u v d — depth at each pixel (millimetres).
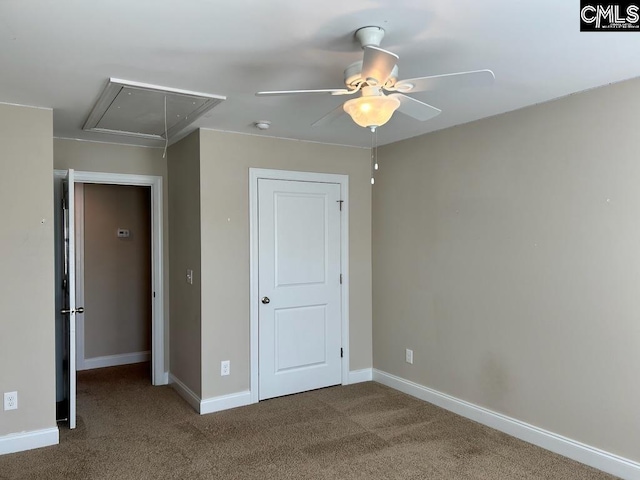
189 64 2455
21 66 2467
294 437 3395
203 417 3791
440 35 2121
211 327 3934
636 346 2721
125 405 4070
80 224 5219
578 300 2992
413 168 4234
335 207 4562
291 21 1974
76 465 2971
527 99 3109
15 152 3133
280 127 3844
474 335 3682
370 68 1879
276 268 4254
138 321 5605
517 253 3352
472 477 2816
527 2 1824
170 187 4562
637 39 2170
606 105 2832
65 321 3771
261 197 4168
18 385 3148
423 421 3678
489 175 3541
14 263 3129
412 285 4270
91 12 1882
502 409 3477
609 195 2828
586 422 2961
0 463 2986
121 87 2768
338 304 4594
